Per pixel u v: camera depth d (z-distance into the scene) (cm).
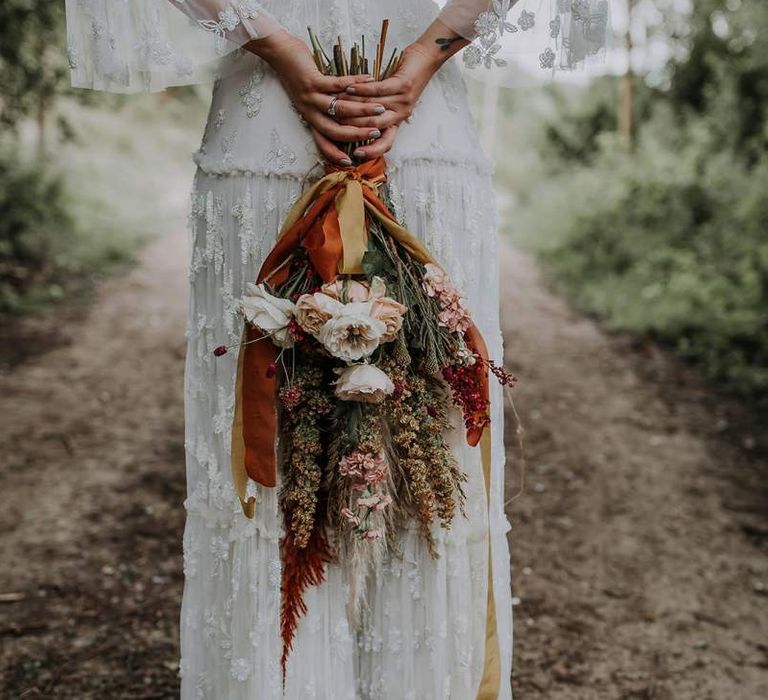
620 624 282
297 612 168
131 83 163
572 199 1127
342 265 152
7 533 335
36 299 740
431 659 174
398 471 166
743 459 446
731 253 746
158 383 549
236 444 160
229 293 164
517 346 667
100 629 267
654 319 702
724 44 1150
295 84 155
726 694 245
